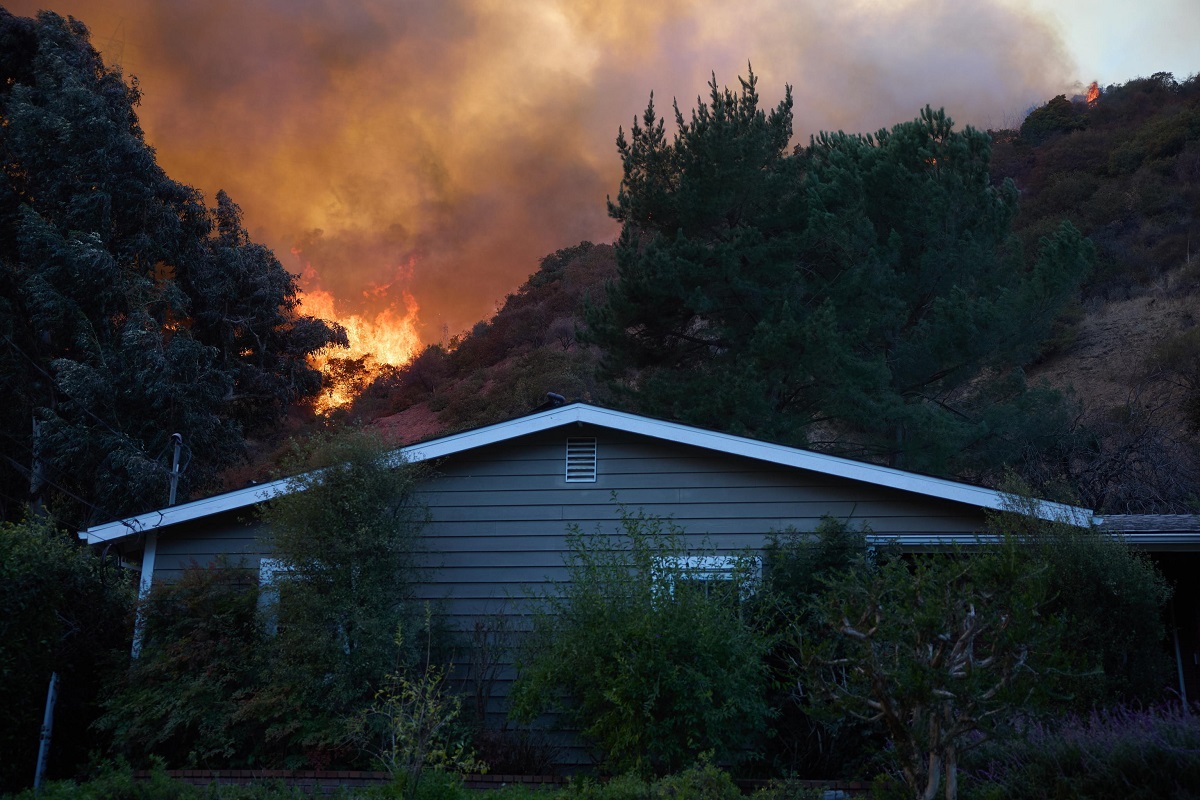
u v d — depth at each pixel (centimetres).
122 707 1143
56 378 2648
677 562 1088
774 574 1197
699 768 910
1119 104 5575
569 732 1229
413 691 1015
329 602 1152
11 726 1083
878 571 1079
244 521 1337
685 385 2156
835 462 1277
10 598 1059
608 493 1337
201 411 2769
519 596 1309
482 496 1352
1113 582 1004
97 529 1285
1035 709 654
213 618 1188
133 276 2744
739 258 2197
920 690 629
